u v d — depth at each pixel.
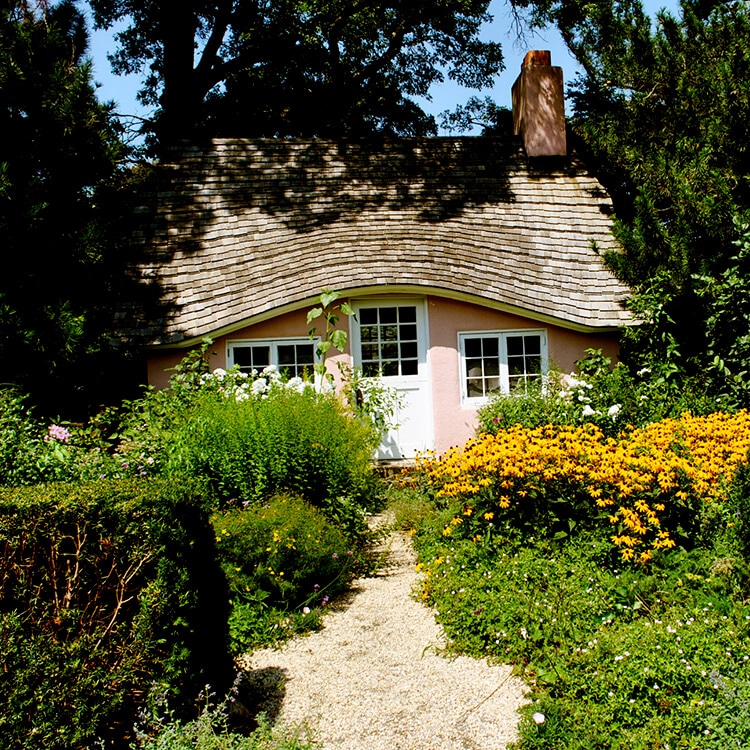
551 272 13.68
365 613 6.50
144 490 4.34
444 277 12.62
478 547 6.89
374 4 22.81
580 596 5.83
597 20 15.27
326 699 4.95
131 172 15.27
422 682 5.13
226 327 12.14
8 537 4.04
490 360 13.07
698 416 10.42
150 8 22.20
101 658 4.03
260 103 24.02
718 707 4.00
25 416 10.18
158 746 3.83
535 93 16.62
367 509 8.62
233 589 6.29
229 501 7.47
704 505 6.97
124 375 12.85
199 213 14.73
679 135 13.54
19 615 3.99
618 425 10.47
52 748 3.82
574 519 6.90
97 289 12.08
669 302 12.38
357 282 12.24
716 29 13.63
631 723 4.20
